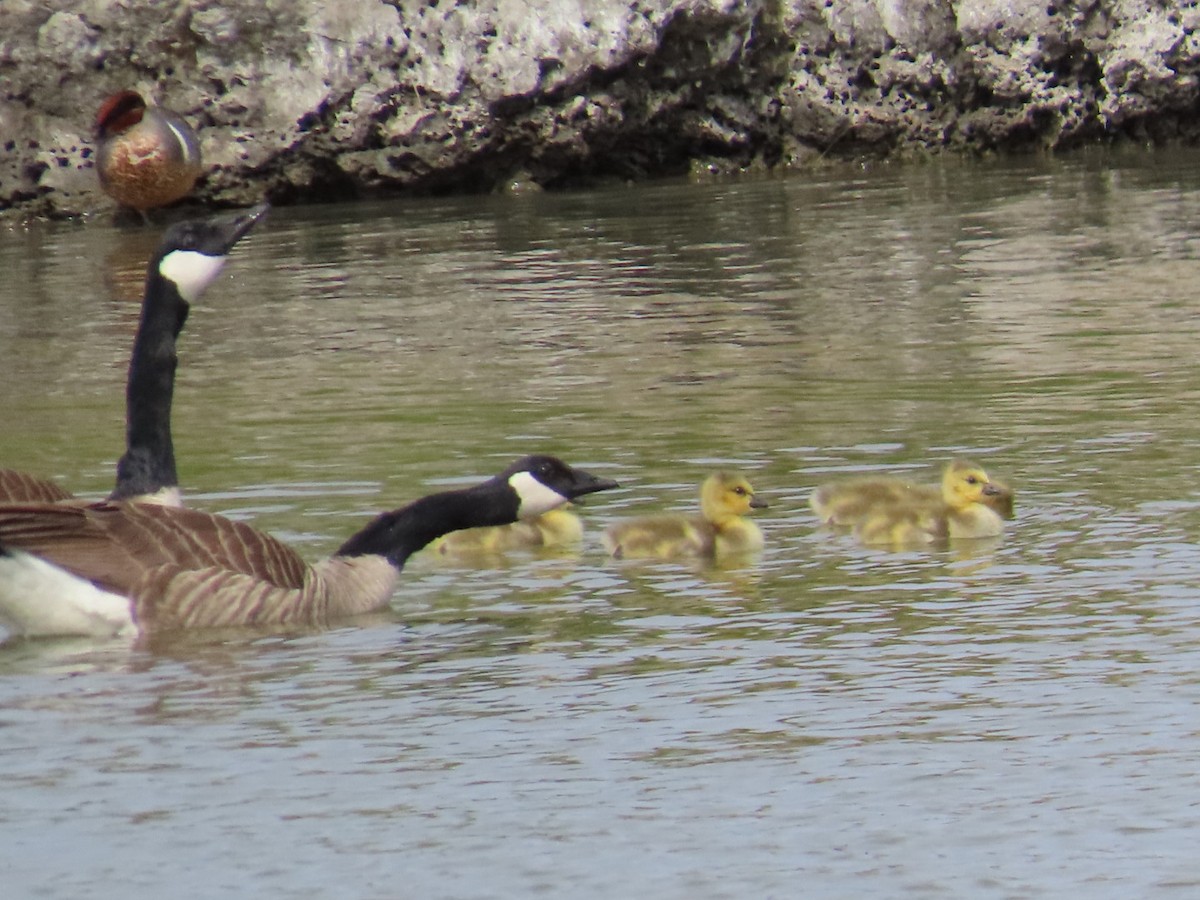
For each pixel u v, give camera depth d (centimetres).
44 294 2508
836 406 1712
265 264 2736
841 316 2183
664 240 2841
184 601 1103
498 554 1322
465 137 3378
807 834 802
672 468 1511
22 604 1095
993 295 2278
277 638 1102
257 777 882
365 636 1110
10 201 3219
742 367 1900
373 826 822
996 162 3619
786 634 1098
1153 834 791
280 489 1448
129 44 3241
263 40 3291
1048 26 3634
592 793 852
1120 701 952
